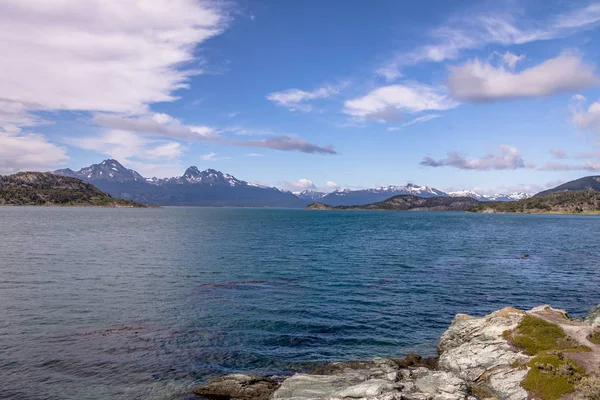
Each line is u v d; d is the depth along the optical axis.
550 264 65.75
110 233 112.94
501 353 22.25
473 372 21.83
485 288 46.56
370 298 40.62
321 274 53.16
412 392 18.39
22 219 171.88
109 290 41.94
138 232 119.25
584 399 16.64
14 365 23.12
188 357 24.89
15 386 20.64
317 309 36.03
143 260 62.62
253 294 41.25
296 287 44.97
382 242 99.88
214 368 23.44
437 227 173.25
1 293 39.66
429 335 30.20
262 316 33.53
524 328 23.61
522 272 57.62
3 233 104.75
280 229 143.62
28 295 39.06
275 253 73.56
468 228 168.12
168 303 37.25
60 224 145.00
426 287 46.47
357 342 28.22
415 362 24.44
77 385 20.97
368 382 18.94
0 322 30.67
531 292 44.97
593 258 73.69
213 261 62.53
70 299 37.91
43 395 19.83
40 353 24.94
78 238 96.19
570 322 25.06
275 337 28.69
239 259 65.06
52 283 44.66
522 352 21.81
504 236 125.12
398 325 32.28
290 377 20.59
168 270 54.19
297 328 30.72
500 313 26.33
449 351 24.47
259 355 25.42
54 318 31.98
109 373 22.47
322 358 25.17
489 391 19.94
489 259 71.00
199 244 87.69
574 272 58.06
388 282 48.78
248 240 98.25
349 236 116.75
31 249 73.50
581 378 18.28
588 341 21.89
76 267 55.22
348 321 32.81
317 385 19.52
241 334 29.16
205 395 19.98
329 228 154.38
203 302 37.75
